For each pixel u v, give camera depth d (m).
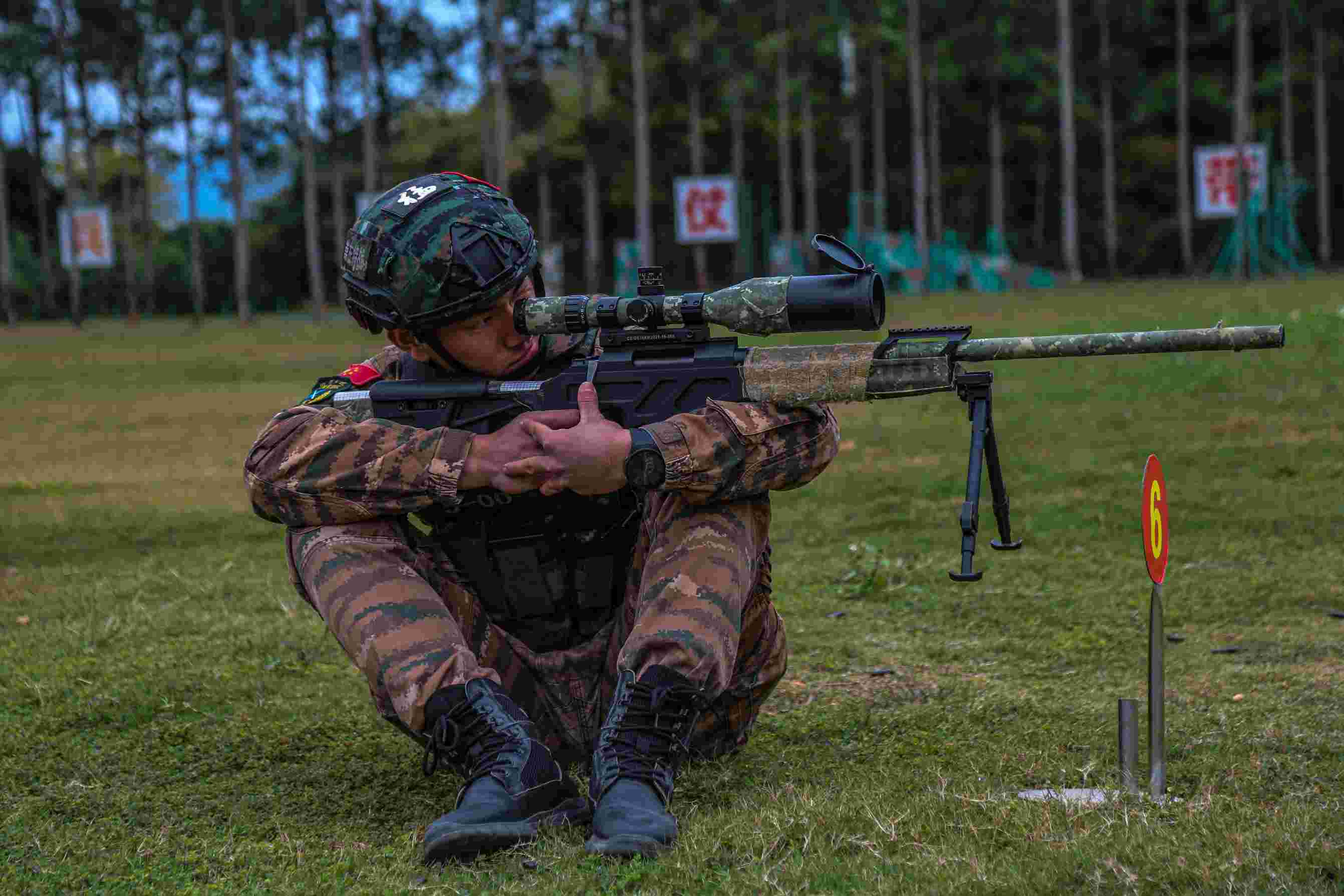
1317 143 54.12
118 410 12.81
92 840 2.48
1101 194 57.50
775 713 3.23
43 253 50.38
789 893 1.97
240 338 25.89
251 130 45.56
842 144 55.56
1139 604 4.30
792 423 2.39
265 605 4.71
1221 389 9.05
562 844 2.22
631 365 2.45
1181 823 2.17
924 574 4.84
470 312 2.44
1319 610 4.14
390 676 2.34
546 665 2.66
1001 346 2.26
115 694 3.53
